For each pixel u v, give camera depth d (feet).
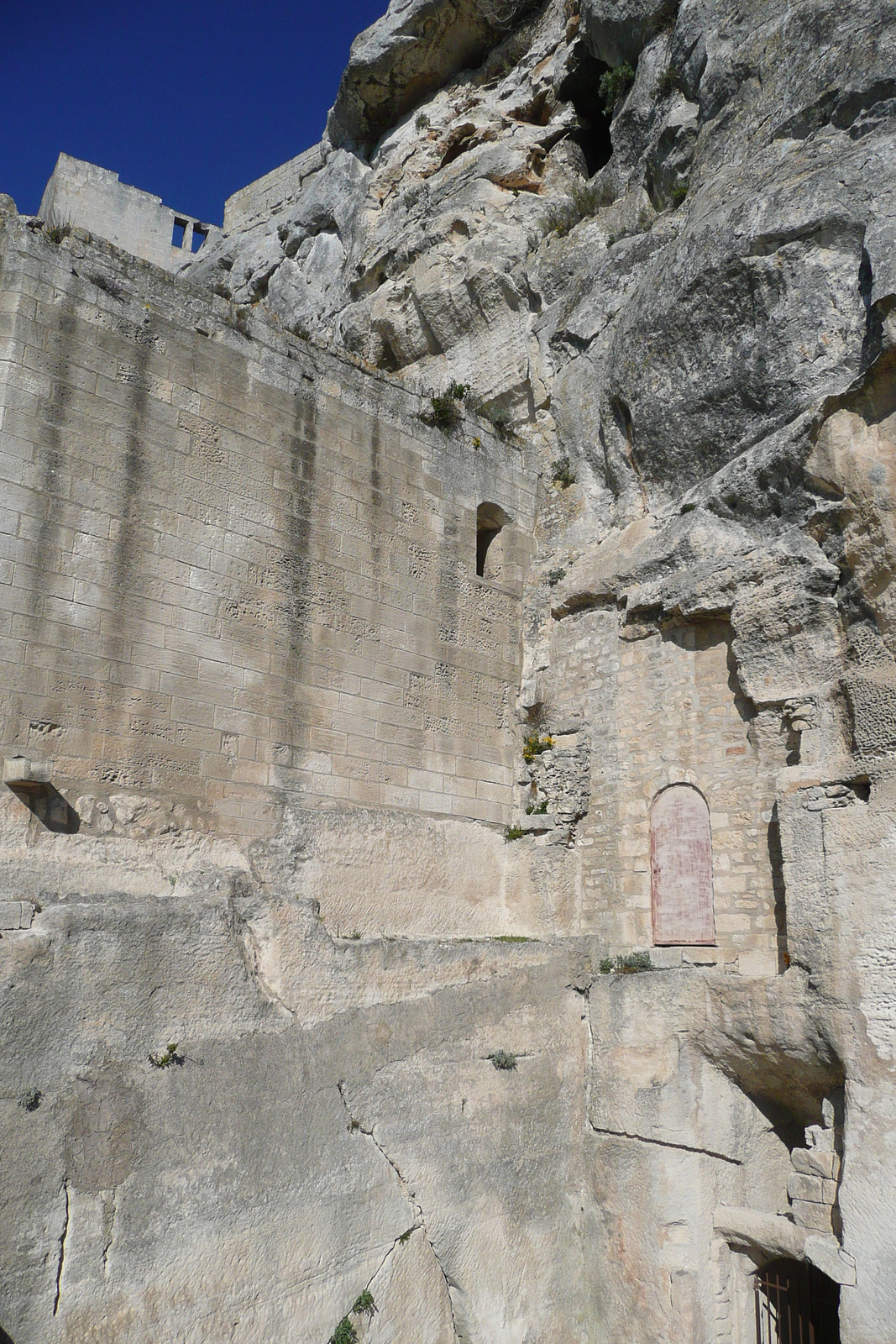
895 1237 33.09
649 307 48.93
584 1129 43.62
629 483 51.62
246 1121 32.53
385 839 44.98
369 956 37.73
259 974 34.71
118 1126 29.60
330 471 47.11
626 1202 41.70
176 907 32.63
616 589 49.57
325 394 47.85
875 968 35.29
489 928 48.37
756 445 44.04
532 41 71.77
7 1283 26.66
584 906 47.47
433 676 49.32
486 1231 38.99
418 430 51.60
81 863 35.29
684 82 55.16
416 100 79.36
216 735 40.50
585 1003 44.78
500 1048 40.96
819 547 41.11
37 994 28.76
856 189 41.81
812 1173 37.47
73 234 40.50
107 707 37.47
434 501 51.42
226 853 39.75
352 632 46.32
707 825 43.86
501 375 59.77
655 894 44.96
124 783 37.45
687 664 46.42
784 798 39.52
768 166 46.39
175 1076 31.17
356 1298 34.47
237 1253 31.48
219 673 41.11
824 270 42.29
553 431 57.26
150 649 39.14
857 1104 35.01
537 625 53.67
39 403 37.78
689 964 42.86
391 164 76.07
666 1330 39.19
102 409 39.52
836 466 39.60
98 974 30.12
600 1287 41.68
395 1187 36.29
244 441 44.04
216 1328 30.60
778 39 48.47
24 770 34.06
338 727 44.83
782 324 43.16
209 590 41.47
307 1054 34.71
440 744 48.83
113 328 40.52
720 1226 40.37
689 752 45.32
